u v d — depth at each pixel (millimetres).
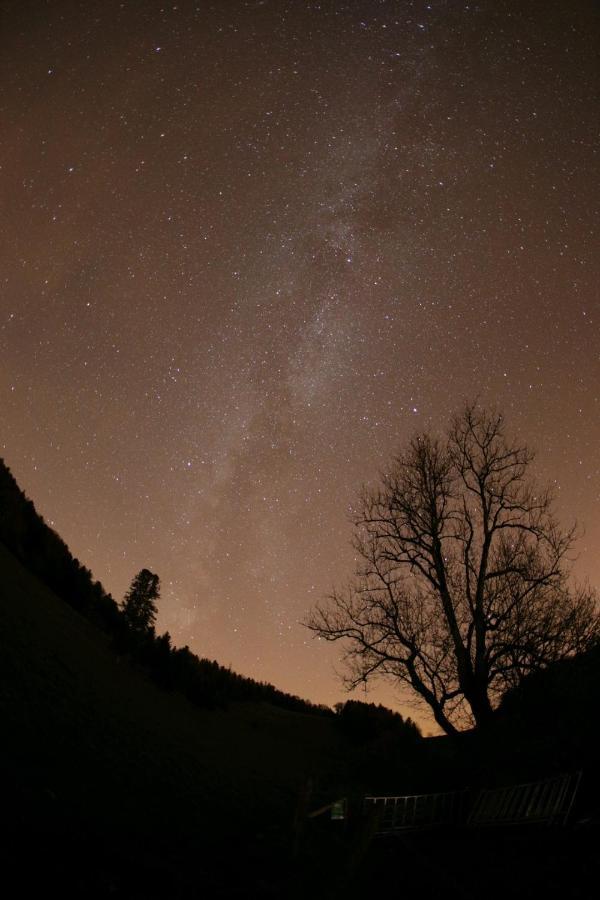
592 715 15992
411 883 8227
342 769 23922
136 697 20078
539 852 8562
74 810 8984
